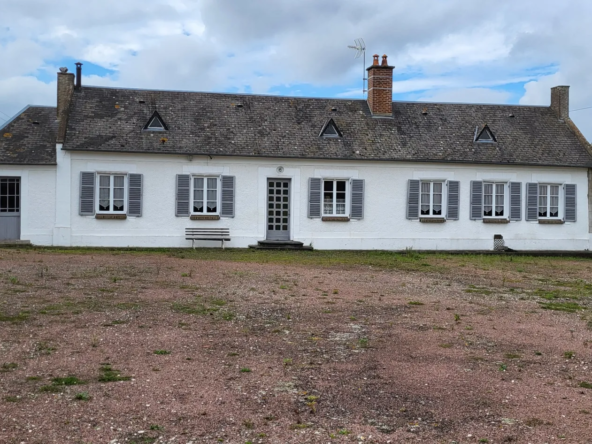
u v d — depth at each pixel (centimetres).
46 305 1013
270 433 552
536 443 539
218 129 2450
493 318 1049
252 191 2420
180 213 2359
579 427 573
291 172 2445
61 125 2298
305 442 535
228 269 1573
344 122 2591
